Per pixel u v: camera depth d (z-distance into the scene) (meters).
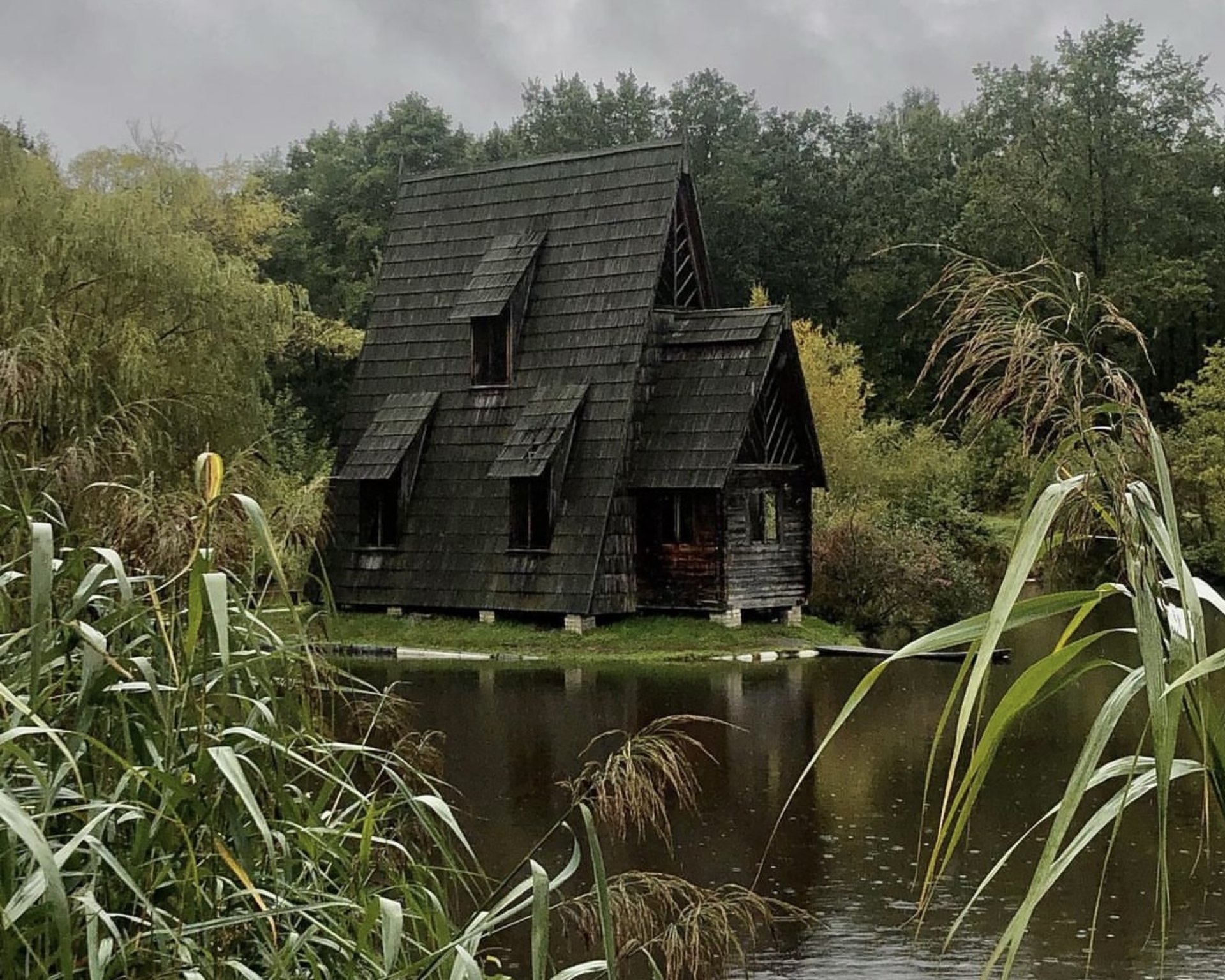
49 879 2.88
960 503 30.42
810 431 25.25
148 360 14.53
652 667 21.28
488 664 21.56
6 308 13.54
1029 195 37.72
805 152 55.34
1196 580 2.91
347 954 3.80
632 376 23.89
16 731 3.14
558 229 25.50
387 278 27.05
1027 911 2.48
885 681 19.62
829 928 8.70
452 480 25.28
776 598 25.00
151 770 3.50
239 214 38.09
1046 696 2.87
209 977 3.57
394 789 6.41
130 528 5.10
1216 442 29.73
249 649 4.19
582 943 8.05
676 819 11.59
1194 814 11.66
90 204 16.61
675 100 58.84
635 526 24.59
